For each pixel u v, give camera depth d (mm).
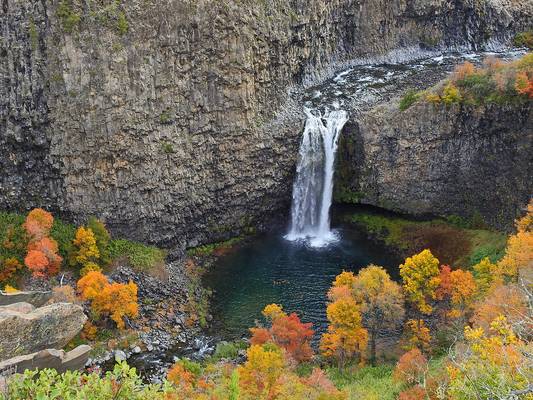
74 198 66562
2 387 21594
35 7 60125
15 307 31781
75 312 32094
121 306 57812
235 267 72812
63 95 62062
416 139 74625
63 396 20984
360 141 78062
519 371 20703
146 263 68250
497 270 52281
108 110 63875
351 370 50781
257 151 74625
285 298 66438
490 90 70312
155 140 67312
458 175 74250
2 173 64812
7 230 63469
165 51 65125
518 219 70312
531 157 68188
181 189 70938
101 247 65750
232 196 75375
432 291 52938
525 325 30750
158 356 57250
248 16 70625
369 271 52781
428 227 77188
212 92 69312
